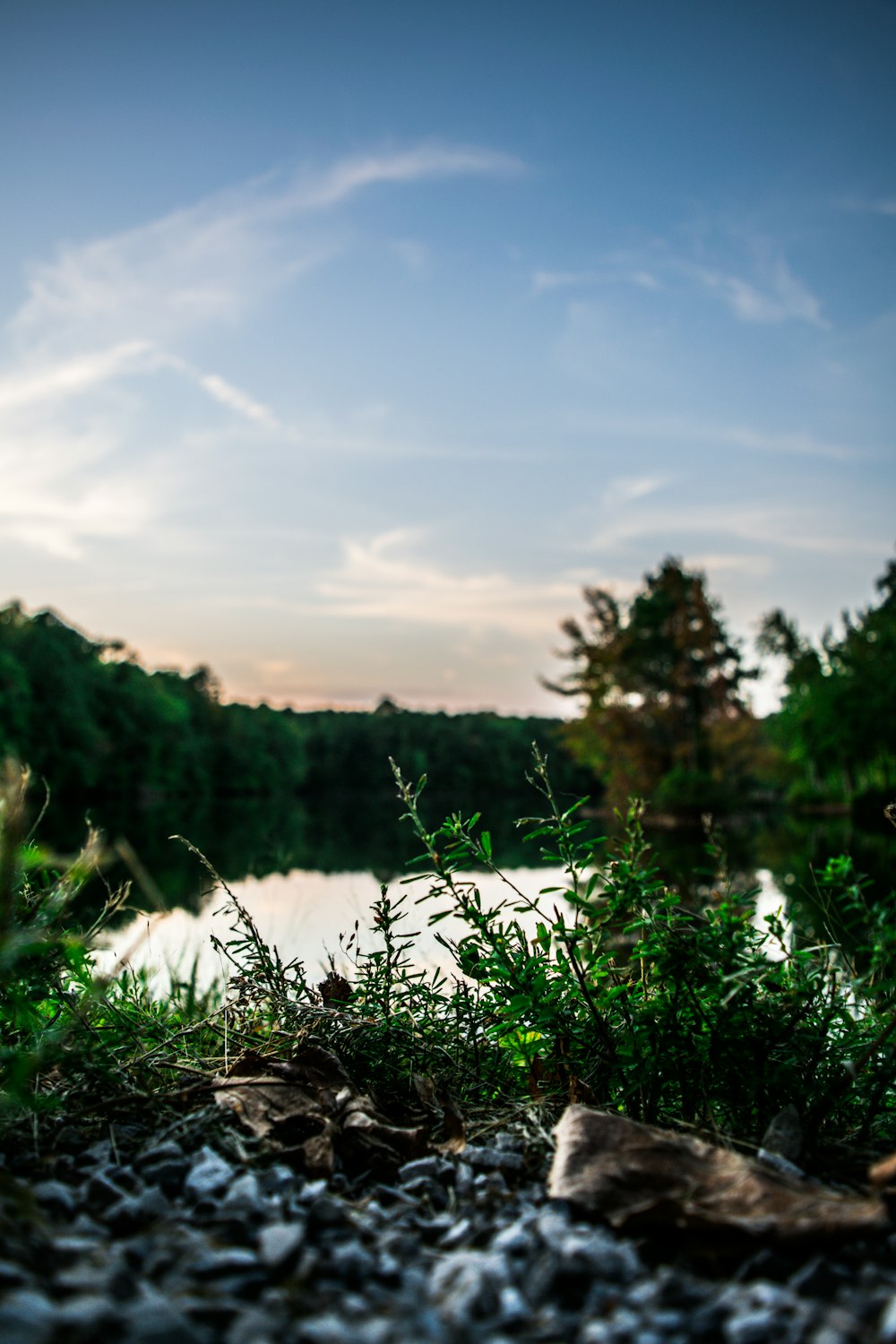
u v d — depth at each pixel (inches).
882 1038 107.0
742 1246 76.4
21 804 92.0
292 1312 65.0
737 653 1875.0
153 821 1961.1
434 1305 67.8
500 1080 132.3
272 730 4904.0
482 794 5270.7
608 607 1988.2
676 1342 62.5
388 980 135.0
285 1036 130.0
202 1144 101.2
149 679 3769.7
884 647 2196.1
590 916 121.2
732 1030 116.8
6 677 2768.2
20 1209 77.4
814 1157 101.0
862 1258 73.8
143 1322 57.2
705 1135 111.6
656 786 1797.5
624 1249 74.7
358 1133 101.2
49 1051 103.0
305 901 469.4
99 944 112.3
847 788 2342.5
